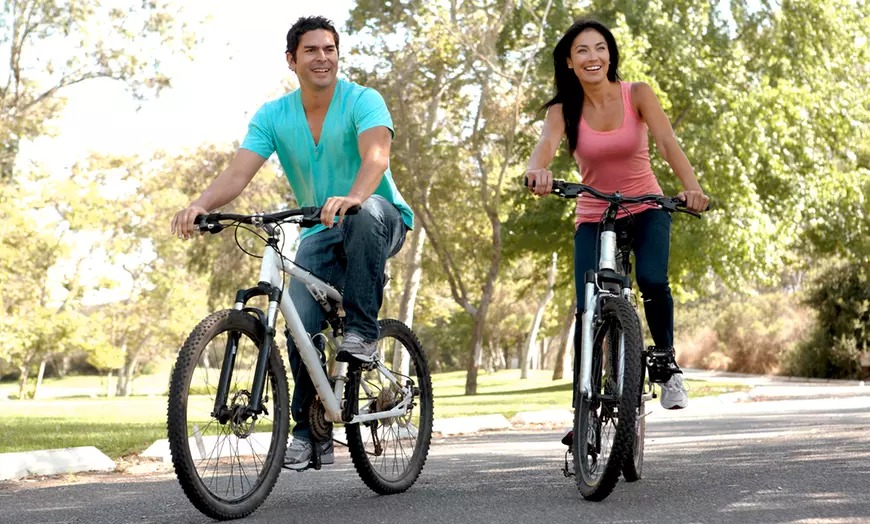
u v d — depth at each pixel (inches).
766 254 959.0
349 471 235.8
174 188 1829.5
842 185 1039.0
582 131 203.6
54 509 183.3
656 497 172.1
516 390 1168.2
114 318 2053.4
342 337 190.5
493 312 2257.6
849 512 147.8
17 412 634.8
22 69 1200.8
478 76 975.0
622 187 205.0
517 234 1063.6
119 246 1818.4
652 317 200.1
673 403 201.6
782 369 1249.4
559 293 1673.2
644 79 899.4
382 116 183.6
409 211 193.0
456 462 251.9
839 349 1089.4
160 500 190.2
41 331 1738.4
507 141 979.9
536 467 231.6
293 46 185.8
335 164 188.2
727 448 260.5
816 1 1024.9
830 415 416.5
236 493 161.3
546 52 975.0
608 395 173.2
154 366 3289.9
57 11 1167.6
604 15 981.8
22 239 1514.5
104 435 358.9
